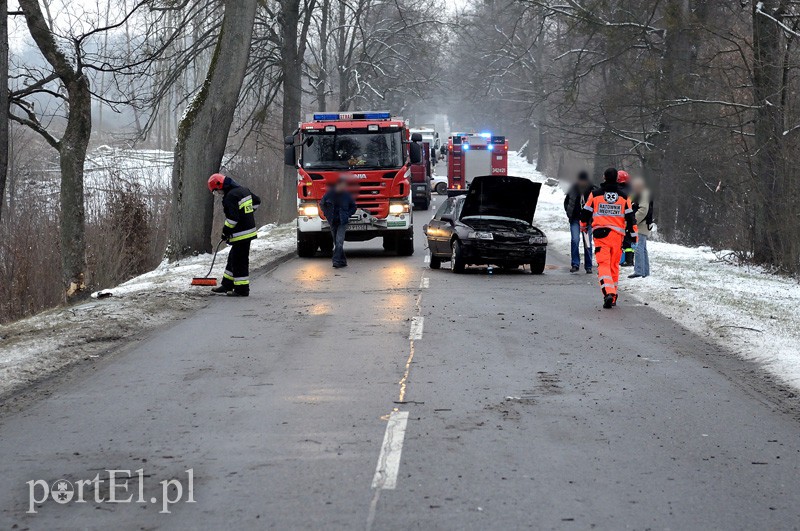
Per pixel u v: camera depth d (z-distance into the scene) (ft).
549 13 116.26
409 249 84.17
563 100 123.13
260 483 20.53
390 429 24.82
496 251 65.87
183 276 65.92
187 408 27.78
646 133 108.99
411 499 19.35
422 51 167.84
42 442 24.41
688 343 38.42
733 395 29.17
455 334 40.52
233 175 145.28
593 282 62.13
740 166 85.30
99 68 55.47
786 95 70.59
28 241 78.48
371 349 37.09
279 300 53.47
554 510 18.70
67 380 32.60
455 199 72.23
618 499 19.40
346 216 73.97
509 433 24.45
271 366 34.04
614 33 104.22
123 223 89.20
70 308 50.37
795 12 73.31
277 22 135.03
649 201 61.46
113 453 23.20
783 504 19.21
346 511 18.66
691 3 98.53
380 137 80.64
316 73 167.12
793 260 65.82
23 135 139.54
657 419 26.07
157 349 38.27
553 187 213.46
